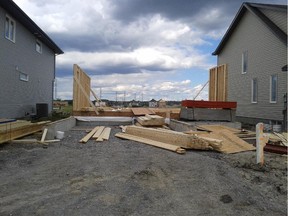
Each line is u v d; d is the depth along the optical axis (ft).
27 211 11.82
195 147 24.20
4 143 26.76
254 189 15.02
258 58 55.62
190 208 12.46
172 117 46.09
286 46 46.55
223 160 21.50
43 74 68.80
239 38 63.52
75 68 44.37
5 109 46.34
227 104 40.98
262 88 54.08
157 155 22.24
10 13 47.67
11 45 48.49
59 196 13.48
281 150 23.93
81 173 17.17
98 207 12.32
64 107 112.06
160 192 14.25
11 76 48.78
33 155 22.18
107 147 25.84
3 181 15.64
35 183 15.34
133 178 16.26
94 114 45.57
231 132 31.83
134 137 30.60
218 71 47.55
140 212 11.96
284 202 13.50
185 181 15.94
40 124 35.47
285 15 48.47
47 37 63.77
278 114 48.65
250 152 24.54
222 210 12.33
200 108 41.09
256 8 56.39
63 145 26.78
